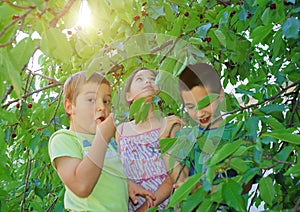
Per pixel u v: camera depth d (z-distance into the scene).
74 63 2.01
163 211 1.18
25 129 2.27
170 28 1.99
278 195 1.52
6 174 1.89
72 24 1.16
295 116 1.68
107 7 1.23
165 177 1.33
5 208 1.85
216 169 1.05
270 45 2.02
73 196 1.40
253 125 1.22
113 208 1.34
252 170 1.03
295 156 1.48
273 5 1.56
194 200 1.01
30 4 1.00
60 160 1.33
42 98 2.48
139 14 1.72
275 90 2.06
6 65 0.97
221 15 1.97
